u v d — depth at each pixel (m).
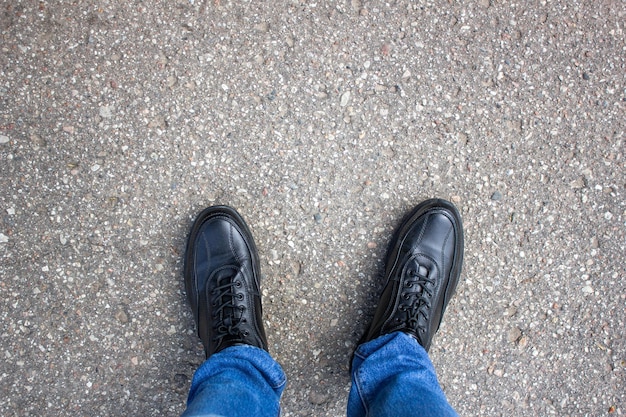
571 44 1.60
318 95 1.52
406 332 1.48
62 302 1.49
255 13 1.50
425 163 1.56
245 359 1.34
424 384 1.30
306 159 1.52
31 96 1.46
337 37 1.53
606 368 1.63
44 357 1.49
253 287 1.50
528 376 1.62
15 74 1.46
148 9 1.48
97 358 1.50
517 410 1.62
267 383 1.36
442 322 1.59
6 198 1.46
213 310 1.49
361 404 1.37
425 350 1.49
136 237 1.49
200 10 1.49
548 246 1.60
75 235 1.48
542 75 1.59
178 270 1.51
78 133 1.47
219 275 1.49
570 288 1.62
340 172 1.53
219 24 1.49
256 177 1.51
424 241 1.54
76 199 1.48
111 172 1.48
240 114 1.50
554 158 1.60
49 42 1.46
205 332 1.47
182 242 1.50
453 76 1.56
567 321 1.62
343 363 1.57
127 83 1.48
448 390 1.60
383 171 1.55
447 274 1.55
